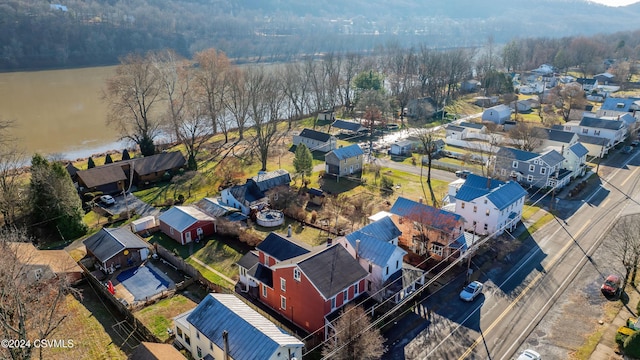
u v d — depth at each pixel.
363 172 78.12
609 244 52.00
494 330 38.06
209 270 47.97
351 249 43.56
